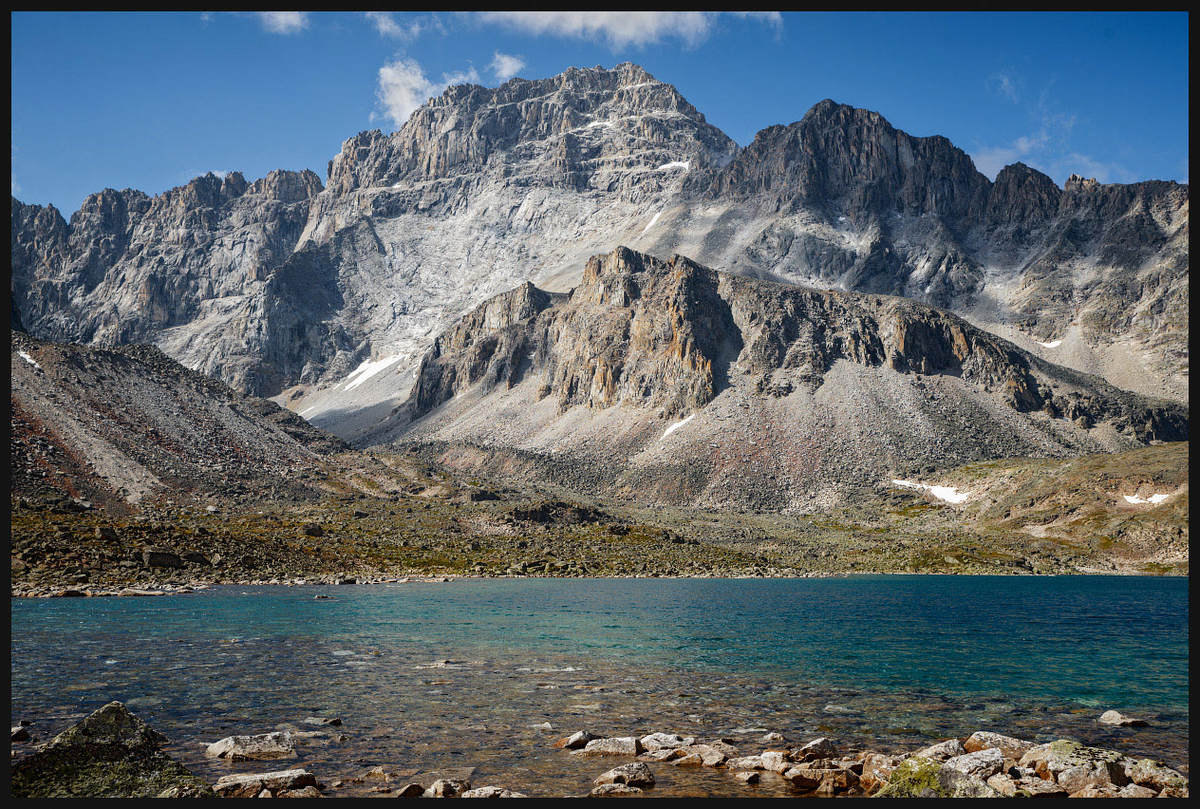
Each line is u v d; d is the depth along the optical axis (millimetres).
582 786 20797
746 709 31438
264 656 41406
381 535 148000
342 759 23156
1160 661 45344
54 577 79125
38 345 183500
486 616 64188
